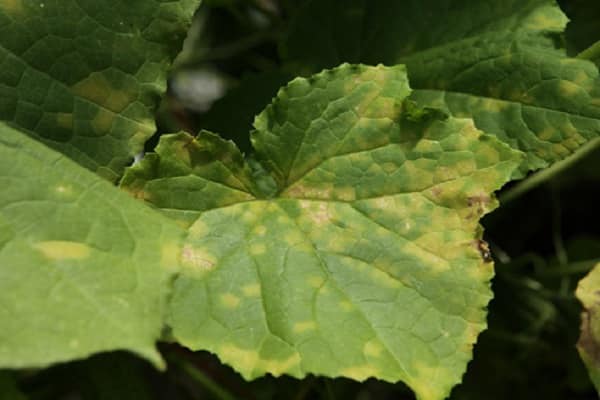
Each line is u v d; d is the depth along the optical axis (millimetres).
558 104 580
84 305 475
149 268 490
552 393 772
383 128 554
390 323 529
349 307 531
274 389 682
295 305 530
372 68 560
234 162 553
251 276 535
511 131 584
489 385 757
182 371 720
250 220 549
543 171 654
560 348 751
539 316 737
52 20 538
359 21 632
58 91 538
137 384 607
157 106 547
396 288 536
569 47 691
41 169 504
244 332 523
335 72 561
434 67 608
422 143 550
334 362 518
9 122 531
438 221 543
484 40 600
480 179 542
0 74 531
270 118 562
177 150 547
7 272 478
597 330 571
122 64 545
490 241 755
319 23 638
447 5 615
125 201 506
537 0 599
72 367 620
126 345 466
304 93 562
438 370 522
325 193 554
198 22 799
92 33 542
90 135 541
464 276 535
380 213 548
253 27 785
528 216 823
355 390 709
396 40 623
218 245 542
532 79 585
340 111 558
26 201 495
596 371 569
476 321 530
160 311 479
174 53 550
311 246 544
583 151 639
